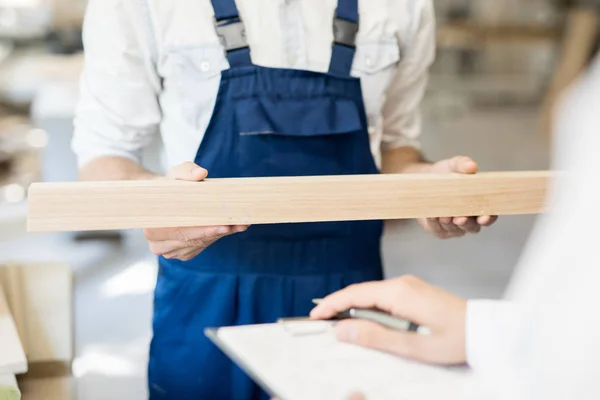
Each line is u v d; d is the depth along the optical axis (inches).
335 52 53.8
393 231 170.2
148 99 54.8
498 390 27.7
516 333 25.3
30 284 58.8
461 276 146.8
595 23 248.8
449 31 287.6
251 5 53.0
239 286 54.7
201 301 55.2
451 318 34.4
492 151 243.1
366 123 55.5
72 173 157.8
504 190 44.0
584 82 23.6
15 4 230.8
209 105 53.4
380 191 42.0
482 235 169.0
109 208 38.8
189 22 52.1
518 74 339.9
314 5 53.8
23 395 55.4
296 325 37.2
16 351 44.3
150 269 146.3
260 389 55.6
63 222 38.6
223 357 54.9
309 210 41.1
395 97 62.2
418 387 32.0
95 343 114.3
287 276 55.1
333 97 53.9
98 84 53.8
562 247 22.4
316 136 53.7
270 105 52.4
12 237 159.5
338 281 55.9
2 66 194.7
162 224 39.6
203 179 40.8
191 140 54.7
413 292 36.3
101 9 52.5
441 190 43.0
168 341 56.0
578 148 22.5
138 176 53.1
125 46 52.5
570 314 21.9
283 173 53.9
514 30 279.7
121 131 54.9
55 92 165.8
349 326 35.5
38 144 195.6
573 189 22.5
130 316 124.9
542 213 44.7
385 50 55.4
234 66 51.9
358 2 54.6
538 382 22.9
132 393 98.4
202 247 46.0
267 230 54.1
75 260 150.1
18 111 215.5
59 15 219.6
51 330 59.3
